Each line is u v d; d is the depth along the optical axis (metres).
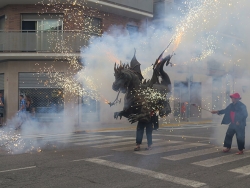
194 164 7.55
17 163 7.75
